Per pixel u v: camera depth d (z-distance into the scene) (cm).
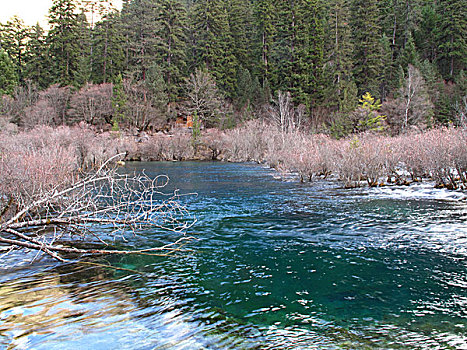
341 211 1040
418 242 712
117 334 371
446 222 871
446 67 6206
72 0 5822
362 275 544
